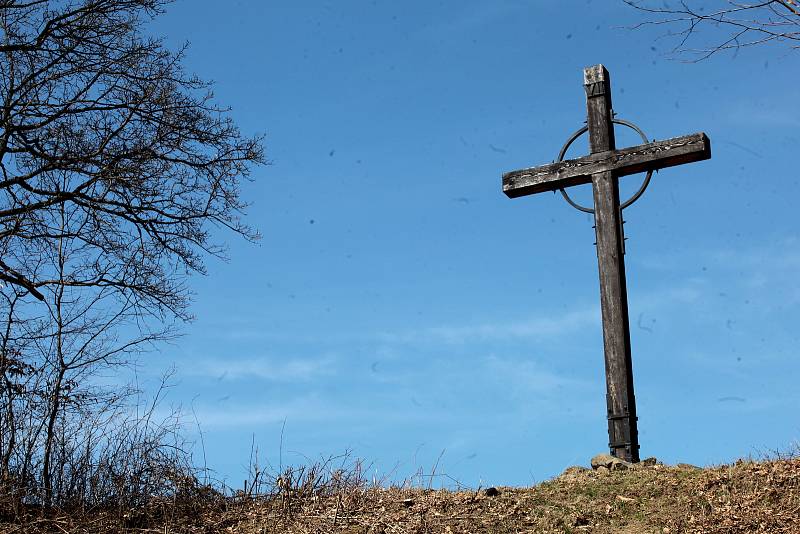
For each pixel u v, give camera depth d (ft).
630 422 32.30
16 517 26.96
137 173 39.50
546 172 35.76
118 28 40.73
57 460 30.09
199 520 28.17
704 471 28.71
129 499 28.89
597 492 27.91
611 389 32.86
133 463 29.66
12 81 38.91
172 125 40.45
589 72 35.68
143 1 40.83
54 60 39.86
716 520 24.59
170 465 29.78
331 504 28.71
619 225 34.50
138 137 40.70
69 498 29.22
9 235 38.45
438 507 27.96
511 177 36.32
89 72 40.22
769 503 25.22
